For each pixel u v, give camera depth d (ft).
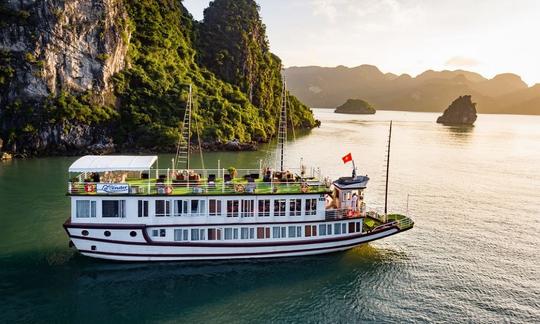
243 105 525.34
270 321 100.63
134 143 394.11
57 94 374.02
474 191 236.02
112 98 409.69
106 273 118.62
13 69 355.15
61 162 313.73
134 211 118.62
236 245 123.54
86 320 98.73
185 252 122.52
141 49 478.59
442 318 103.91
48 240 144.05
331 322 101.09
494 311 107.65
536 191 238.89
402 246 147.54
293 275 121.70
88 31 391.86
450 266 132.46
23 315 99.96
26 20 362.94
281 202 124.77
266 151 398.42
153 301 107.04
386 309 107.14
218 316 101.76
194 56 586.04
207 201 121.08
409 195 222.28
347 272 124.98
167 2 582.76
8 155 327.67
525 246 151.43
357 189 133.49
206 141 402.11
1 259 128.26
